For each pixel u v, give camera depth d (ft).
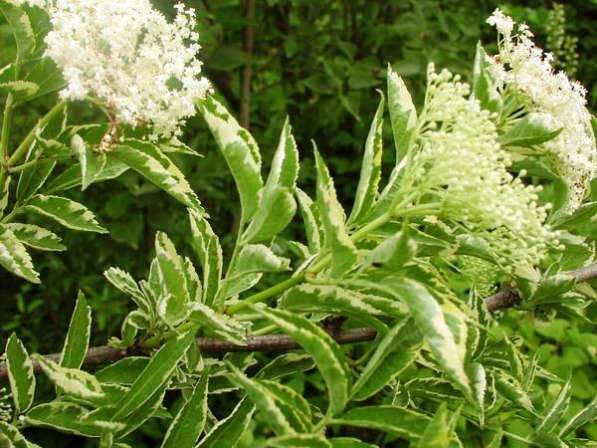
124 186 5.03
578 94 2.42
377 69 5.46
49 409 2.08
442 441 1.53
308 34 5.80
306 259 2.03
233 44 5.50
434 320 1.56
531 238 1.86
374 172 1.99
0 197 2.24
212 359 2.41
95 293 5.34
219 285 2.07
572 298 2.57
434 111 1.92
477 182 1.77
